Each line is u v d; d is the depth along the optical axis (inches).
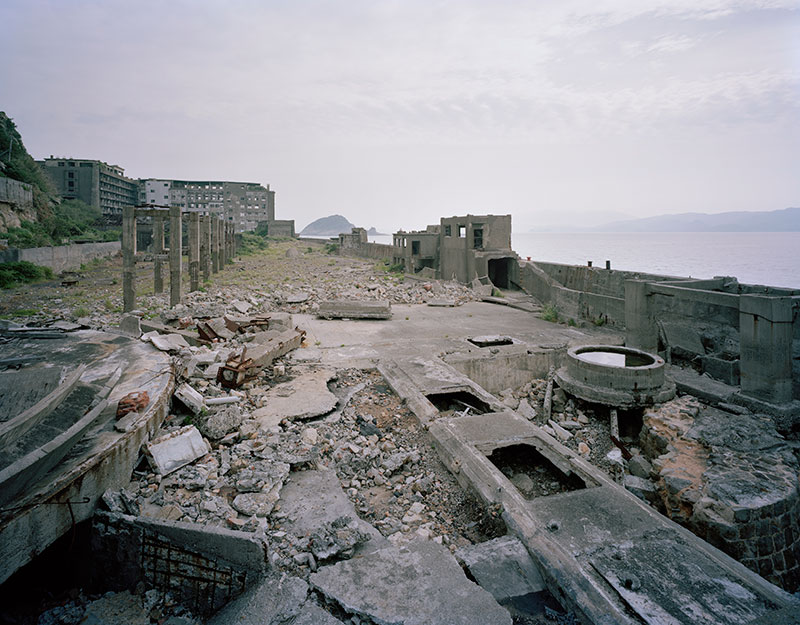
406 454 411.2
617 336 782.5
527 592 269.7
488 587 268.5
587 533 304.3
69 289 1225.4
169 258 935.7
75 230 2276.1
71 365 473.7
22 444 272.8
